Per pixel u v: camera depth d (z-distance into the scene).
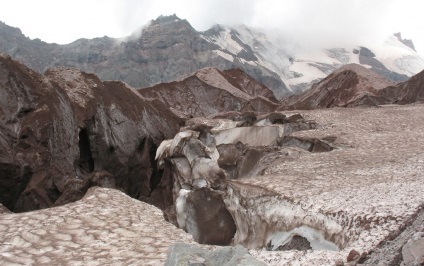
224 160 20.73
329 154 15.85
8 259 7.41
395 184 10.06
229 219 12.58
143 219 9.66
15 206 17.84
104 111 25.98
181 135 18.64
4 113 19.25
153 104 32.31
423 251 5.52
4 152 17.58
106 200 10.66
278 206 10.28
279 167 14.18
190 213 12.98
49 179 18.42
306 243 9.15
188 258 6.06
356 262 6.16
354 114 26.70
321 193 10.16
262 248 10.46
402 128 21.30
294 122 24.47
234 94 52.59
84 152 24.86
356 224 8.00
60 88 23.12
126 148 26.19
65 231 8.68
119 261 7.33
